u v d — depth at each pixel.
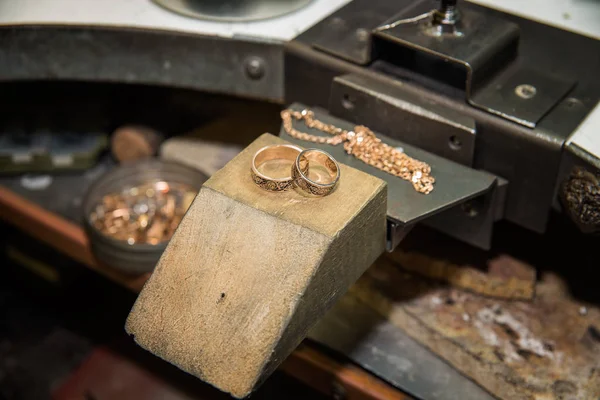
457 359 0.60
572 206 0.53
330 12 0.62
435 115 0.54
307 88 0.60
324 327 0.62
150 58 0.62
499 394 0.58
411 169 0.53
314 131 0.55
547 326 0.61
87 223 0.67
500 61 0.56
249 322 0.45
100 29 0.61
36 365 0.88
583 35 0.59
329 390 0.63
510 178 0.55
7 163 0.77
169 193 0.72
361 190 0.48
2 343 0.90
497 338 0.61
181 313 0.46
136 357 0.80
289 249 0.46
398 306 0.62
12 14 0.62
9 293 0.93
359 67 0.57
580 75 0.56
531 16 0.61
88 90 0.75
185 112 0.77
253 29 0.61
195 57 0.61
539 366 0.59
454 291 0.63
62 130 0.78
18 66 0.63
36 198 0.76
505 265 0.63
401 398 0.60
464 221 0.56
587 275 0.63
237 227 0.46
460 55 0.54
